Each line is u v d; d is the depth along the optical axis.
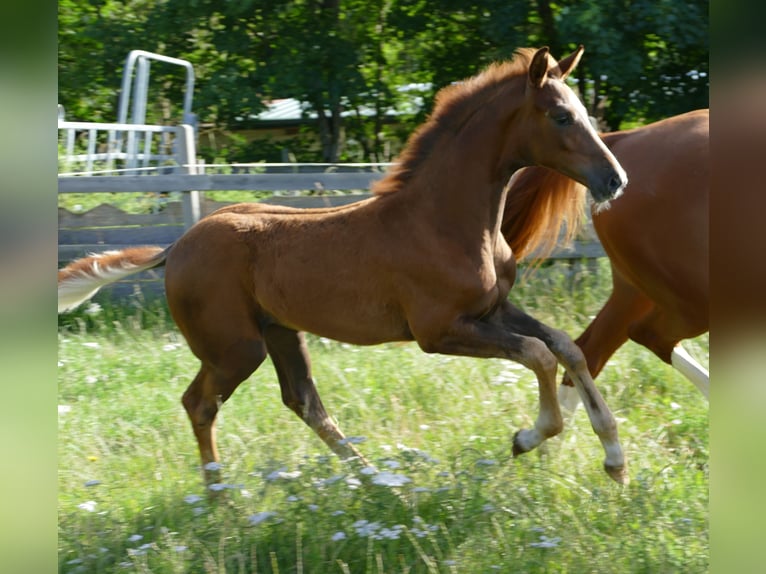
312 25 19.89
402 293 5.86
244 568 4.81
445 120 5.93
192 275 6.25
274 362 6.70
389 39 20.81
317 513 5.19
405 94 21.84
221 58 21.58
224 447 6.80
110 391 8.12
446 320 5.79
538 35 18.97
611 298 7.04
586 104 19.83
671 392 8.01
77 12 21.77
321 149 21.83
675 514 5.42
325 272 5.96
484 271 5.78
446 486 5.60
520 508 5.43
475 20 19.86
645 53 17.78
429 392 7.80
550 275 10.99
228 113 20.36
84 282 6.53
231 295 6.20
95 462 6.57
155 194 12.67
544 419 5.76
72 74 21.39
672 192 6.20
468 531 5.10
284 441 6.77
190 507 5.56
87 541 5.24
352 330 6.05
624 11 16.75
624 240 6.47
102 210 11.33
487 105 5.82
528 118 5.67
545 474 5.92
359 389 7.84
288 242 6.09
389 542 4.95
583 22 16.14
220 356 6.26
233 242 6.20
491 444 6.61
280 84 19.58
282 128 22.81
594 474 6.10
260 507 5.45
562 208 6.65
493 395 7.57
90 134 15.42
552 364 5.61
